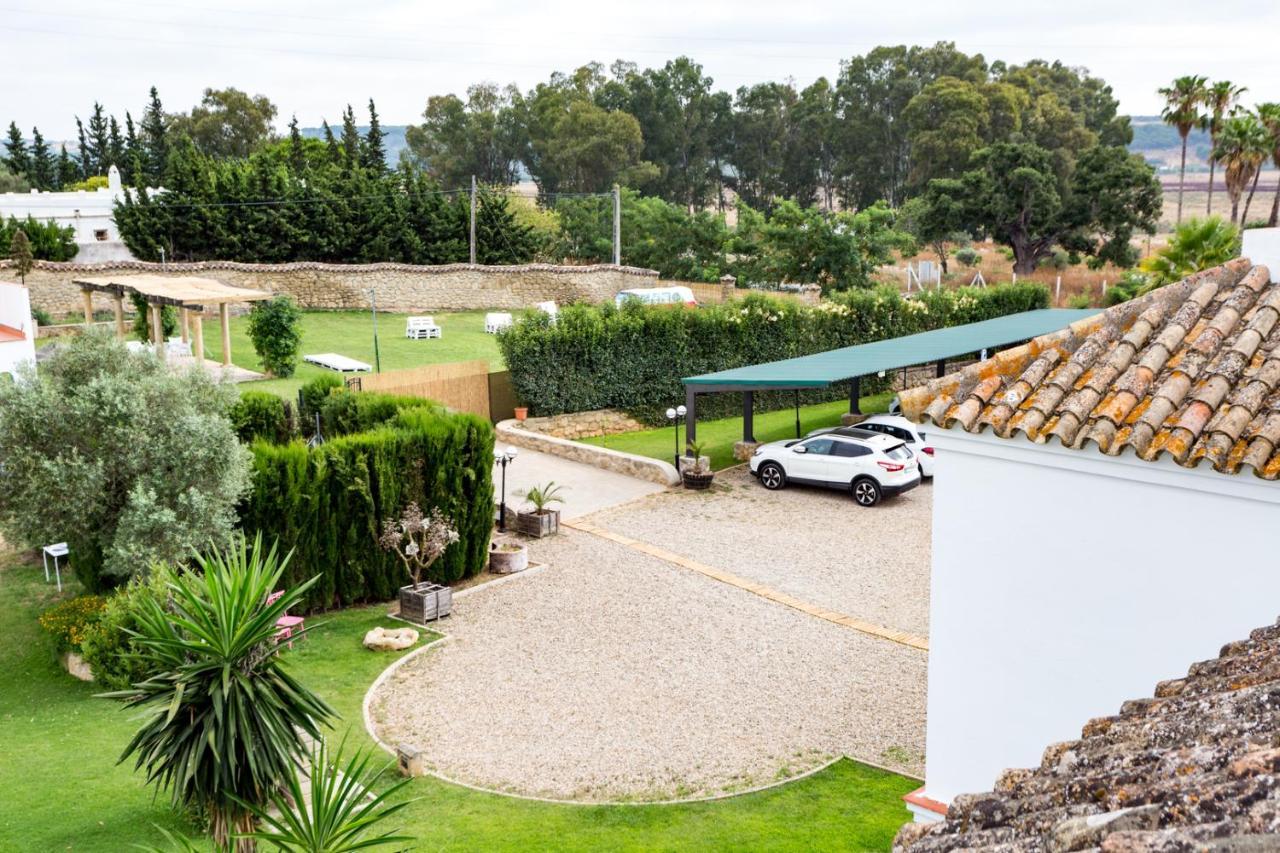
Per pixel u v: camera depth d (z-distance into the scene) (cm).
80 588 1969
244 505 1833
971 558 817
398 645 1720
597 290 5553
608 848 1109
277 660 1028
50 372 1789
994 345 2909
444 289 5225
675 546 2236
